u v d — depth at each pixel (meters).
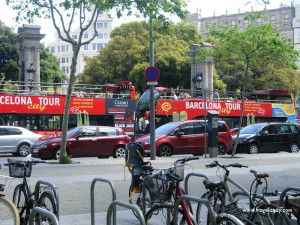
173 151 22.12
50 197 6.38
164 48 50.12
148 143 21.81
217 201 6.39
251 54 22.36
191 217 5.94
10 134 24.28
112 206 5.44
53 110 26.64
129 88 29.44
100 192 11.34
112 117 28.39
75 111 27.20
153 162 18.55
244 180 13.28
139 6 17.53
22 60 37.50
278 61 22.66
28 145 24.52
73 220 8.09
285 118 36.28
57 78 57.41
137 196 8.88
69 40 17.77
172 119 30.48
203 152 22.80
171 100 30.62
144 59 51.31
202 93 35.25
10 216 6.37
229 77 53.28
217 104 32.62
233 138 25.17
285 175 14.54
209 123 21.38
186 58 49.44
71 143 20.66
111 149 21.59
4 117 25.61
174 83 50.72
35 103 26.27
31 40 36.62
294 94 57.97
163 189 6.47
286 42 22.38
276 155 23.33
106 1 17.33
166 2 17.88
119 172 15.38
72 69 17.86
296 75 55.69
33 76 36.16
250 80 53.31
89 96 28.66
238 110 33.62
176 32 53.97
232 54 22.95
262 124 26.00
